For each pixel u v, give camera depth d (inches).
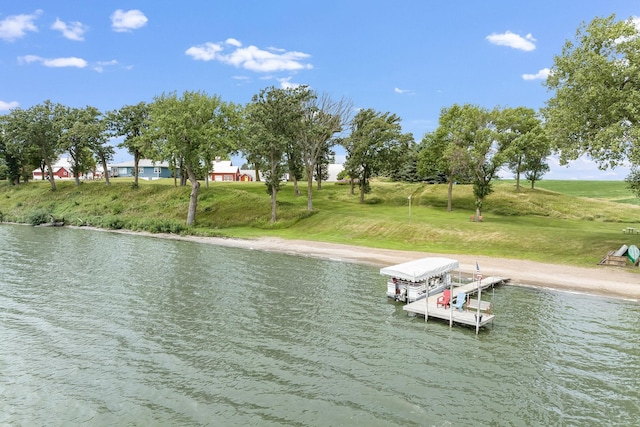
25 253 1849.2
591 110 1385.3
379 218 2410.2
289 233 2426.2
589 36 1384.1
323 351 852.6
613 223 2704.2
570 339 911.7
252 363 796.0
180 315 1057.5
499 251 1770.4
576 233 1851.6
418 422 611.8
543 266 1521.9
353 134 3260.3
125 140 3484.3
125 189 3548.2
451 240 1966.0
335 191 3715.6
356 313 1088.2
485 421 617.0
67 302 1149.7
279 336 928.3
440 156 2915.8
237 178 5162.4
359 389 703.1
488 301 1175.6
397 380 735.1
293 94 2591.0
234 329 967.6
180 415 629.0
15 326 970.7
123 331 949.2
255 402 663.1
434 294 1238.3
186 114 2431.1
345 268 1594.5
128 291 1262.3
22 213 3321.9
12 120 3481.8
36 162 4030.5
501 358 824.9
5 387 708.0
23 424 608.4
